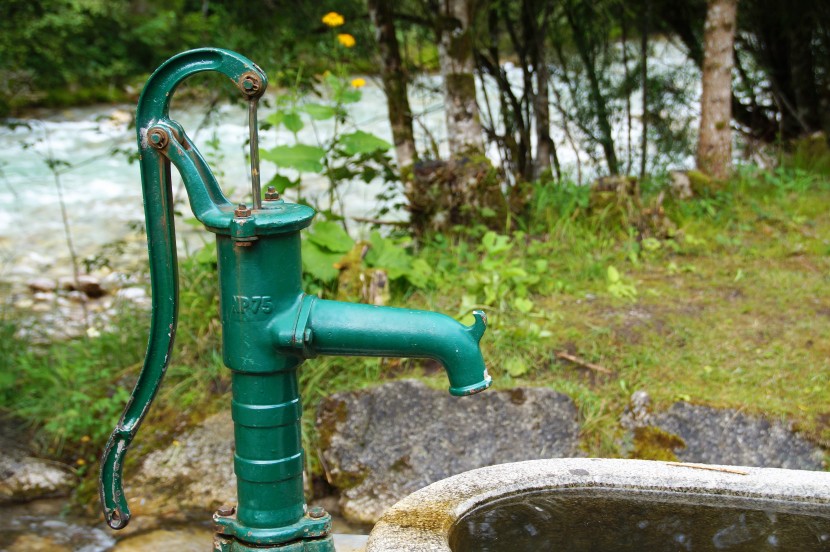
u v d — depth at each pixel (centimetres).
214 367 426
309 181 1010
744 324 425
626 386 386
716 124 604
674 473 202
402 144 635
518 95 1081
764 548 183
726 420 357
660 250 523
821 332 411
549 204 564
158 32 1112
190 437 404
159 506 385
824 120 842
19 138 1341
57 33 701
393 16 630
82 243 853
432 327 181
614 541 185
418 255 522
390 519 181
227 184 990
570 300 458
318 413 396
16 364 469
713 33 594
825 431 345
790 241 527
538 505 196
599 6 763
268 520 190
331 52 674
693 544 185
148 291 558
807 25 819
